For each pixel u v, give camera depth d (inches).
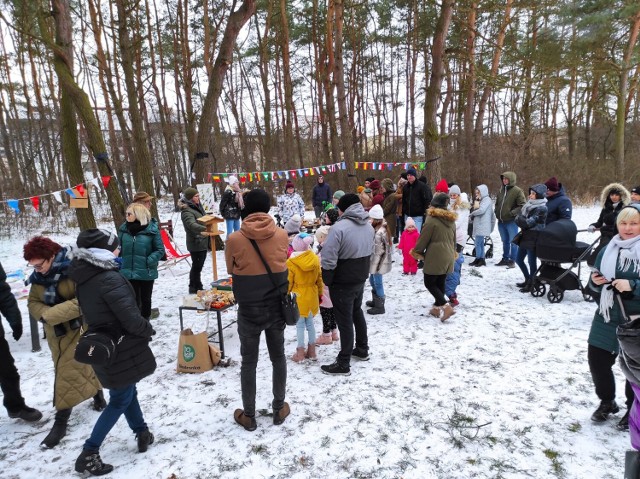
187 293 272.8
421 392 142.9
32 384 164.4
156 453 118.3
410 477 104.8
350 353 156.8
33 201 295.4
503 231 307.4
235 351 184.1
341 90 500.1
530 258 245.1
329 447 117.1
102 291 101.7
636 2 529.3
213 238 276.4
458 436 119.3
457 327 198.7
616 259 111.4
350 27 853.2
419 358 168.4
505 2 613.0
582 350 168.9
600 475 102.1
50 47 298.4
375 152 1044.5
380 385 148.7
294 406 137.9
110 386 105.4
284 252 122.1
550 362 159.9
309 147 1153.4
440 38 406.6
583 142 1007.0
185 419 134.1
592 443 113.9
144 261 197.3
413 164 483.5
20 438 130.3
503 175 303.3
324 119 871.7
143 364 109.3
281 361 126.2
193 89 944.9
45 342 205.0
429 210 199.2
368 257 154.1
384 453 113.8
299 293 162.7
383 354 173.8
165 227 365.4
